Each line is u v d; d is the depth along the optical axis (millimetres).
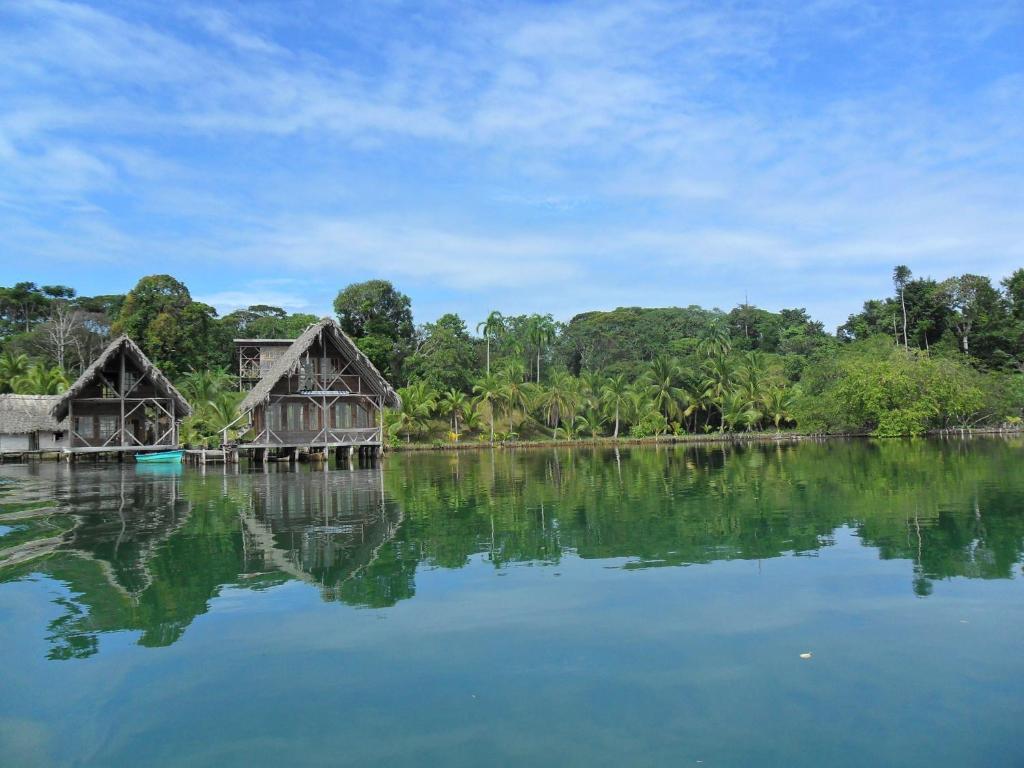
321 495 21516
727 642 7395
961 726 5547
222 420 43062
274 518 16391
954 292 81562
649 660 6949
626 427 76500
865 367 59062
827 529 13617
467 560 11398
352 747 5387
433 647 7402
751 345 105438
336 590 9664
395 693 6316
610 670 6723
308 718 5879
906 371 57500
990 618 8008
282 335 81438
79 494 22234
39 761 5293
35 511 18016
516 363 72625
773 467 30391
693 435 72188
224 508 18344
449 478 28172
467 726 5676
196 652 7410
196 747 5453
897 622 7934
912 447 43719
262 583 10102
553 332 94062
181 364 65375
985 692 6125
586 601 8906
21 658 7309
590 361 96938
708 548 11984
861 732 5480
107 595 9594
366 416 42625
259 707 6102
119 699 6324
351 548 12562
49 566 11375
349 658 7145
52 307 76188
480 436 69438
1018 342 76750
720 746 5293
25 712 6109
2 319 77250
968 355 74625
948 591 9094
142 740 5582
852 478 23953
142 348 63875
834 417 62281
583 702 6066
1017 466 27094
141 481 27281
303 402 41000
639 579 9945
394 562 11320
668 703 6020
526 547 12383
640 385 74312
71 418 39594
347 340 39344
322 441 39000
